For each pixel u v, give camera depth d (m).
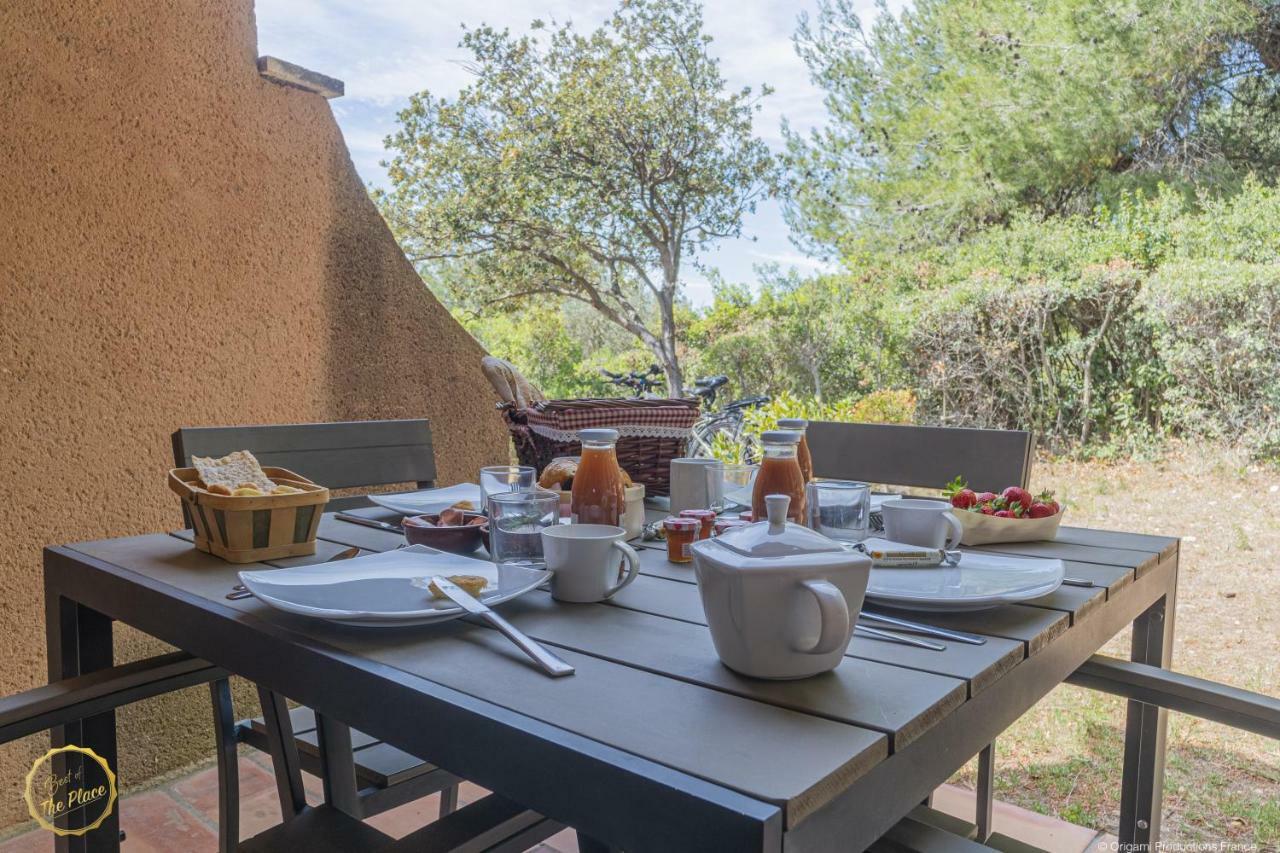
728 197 6.59
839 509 1.23
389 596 0.93
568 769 0.60
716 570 0.73
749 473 1.70
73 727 1.19
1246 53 5.20
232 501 1.14
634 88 6.41
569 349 7.10
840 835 0.58
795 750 0.60
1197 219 5.26
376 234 2.52
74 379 1.86
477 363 2.83
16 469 1.77
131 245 1.95
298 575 1.00
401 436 1.83
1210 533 4.35
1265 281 4.80
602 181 6.45
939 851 0.72
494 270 6.60
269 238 2.23
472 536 1.20
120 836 1.28
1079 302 5.54
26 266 1.78
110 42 1.90
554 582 0.99
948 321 5.90
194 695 2.08
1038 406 5.67
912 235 6.30
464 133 6.42
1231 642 3.13
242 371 2.17
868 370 6.29
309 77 2.29
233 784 1.37
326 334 2.38
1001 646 0.83
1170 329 5.11
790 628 0.71
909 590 0.95
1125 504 4.84
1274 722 0.97
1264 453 4.88
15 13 1.75
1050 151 5.77
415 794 1.24
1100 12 5.43
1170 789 2.05
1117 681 1.07
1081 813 1.92
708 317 6.71
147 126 1.97
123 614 1.08
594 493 1.22
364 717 0.76
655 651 0.81
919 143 6.22
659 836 0.55
